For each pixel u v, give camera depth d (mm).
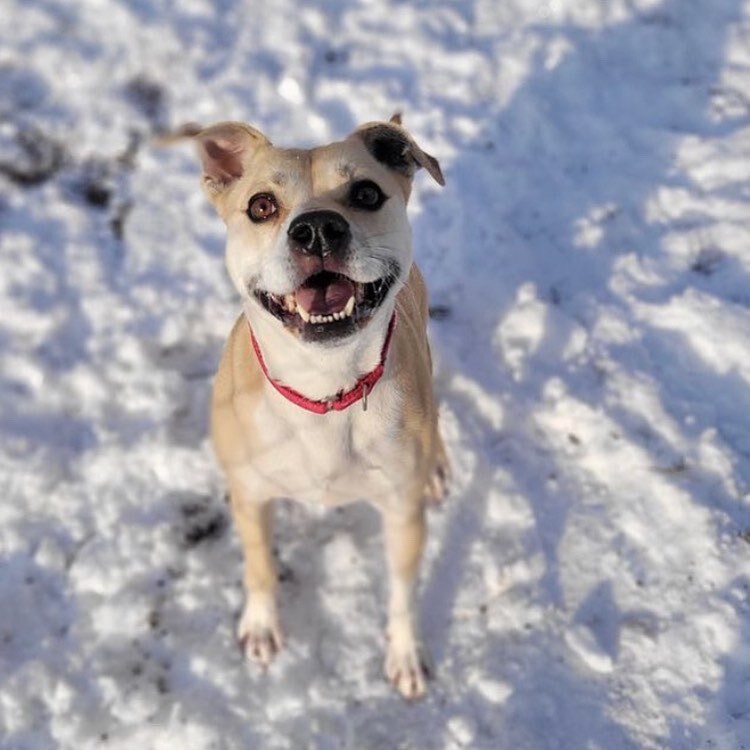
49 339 1029
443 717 812
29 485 934
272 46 1272
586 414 941
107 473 944
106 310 1052
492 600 866
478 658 837
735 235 1043
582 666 821
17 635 857
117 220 1128
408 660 826
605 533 888
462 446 952
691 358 969
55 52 1270
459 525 912
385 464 727
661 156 1129
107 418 982
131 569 891
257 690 829
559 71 1220
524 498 914
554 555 883
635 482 906
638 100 1190
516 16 1287
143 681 835
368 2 1303
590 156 1145
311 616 872
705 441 906
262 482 753
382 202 643
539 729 794
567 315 1014
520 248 1070
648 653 817
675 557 861
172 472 944
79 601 875
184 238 1111
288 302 626
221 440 755
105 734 808
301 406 688
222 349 1030
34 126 1205
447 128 1177
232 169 713
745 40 1233
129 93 1236
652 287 1026
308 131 1195
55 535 910
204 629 865
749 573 839
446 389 989
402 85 1223
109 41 1280
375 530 923
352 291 620
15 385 1000
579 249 1068
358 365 669
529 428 958
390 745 802
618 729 788
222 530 921
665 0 1274
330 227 588
